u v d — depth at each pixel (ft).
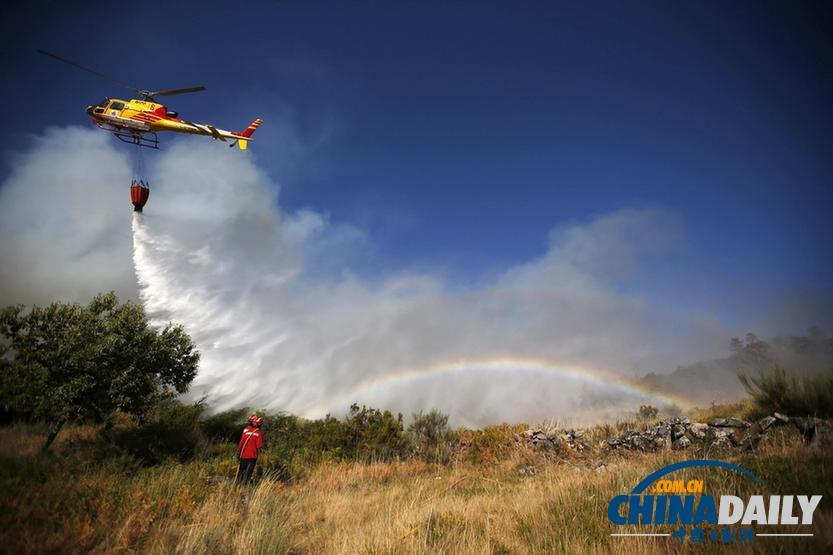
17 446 34.22
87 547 19.04
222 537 20.49
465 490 34.37
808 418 33.30
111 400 39.52
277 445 52.26
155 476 32.30
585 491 24.93
